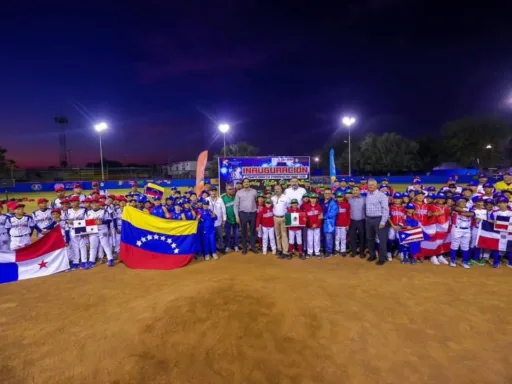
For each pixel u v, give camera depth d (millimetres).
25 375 3988
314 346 4402
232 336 4453
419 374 3943
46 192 34281
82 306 5949
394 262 8281
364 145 53250
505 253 8391
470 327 4926
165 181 40500
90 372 3973
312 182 27609
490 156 49094
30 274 7746
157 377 3834
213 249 8984
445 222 8070
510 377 3896
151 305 5328
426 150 57719
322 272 7434
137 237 8406
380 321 5055
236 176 13859
